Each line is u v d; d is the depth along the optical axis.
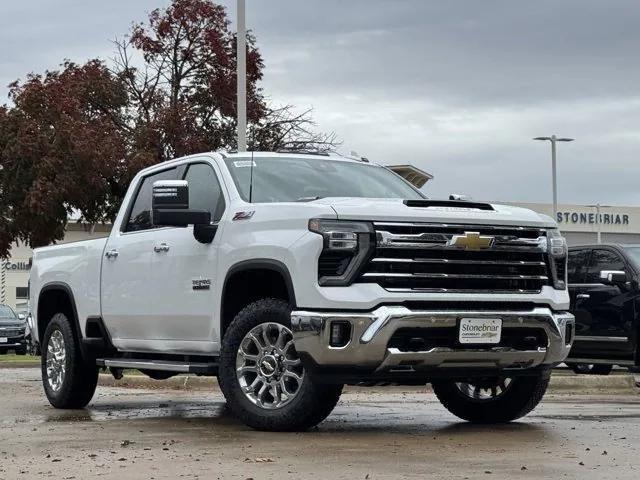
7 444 7.59
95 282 10.15
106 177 25.27
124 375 15.60
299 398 7.79
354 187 9.11
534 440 7.54
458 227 7.85
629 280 14.70
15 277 58.47
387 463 6.41
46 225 25.30
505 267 8.02
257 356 8.06
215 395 12.83
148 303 9.30
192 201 9.13
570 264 15.63
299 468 6.24
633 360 14.62
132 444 7.49
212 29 26.17
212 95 26.36
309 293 7.58
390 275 7.60
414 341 7.55
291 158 9.34
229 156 9.12
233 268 8.22
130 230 9.91
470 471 6.09
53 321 10.84
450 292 7.73
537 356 8.08
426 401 11.87
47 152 24.88
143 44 26.17
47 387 10.88
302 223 7.73
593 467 6.22
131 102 26.94
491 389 8.95
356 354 7.46
